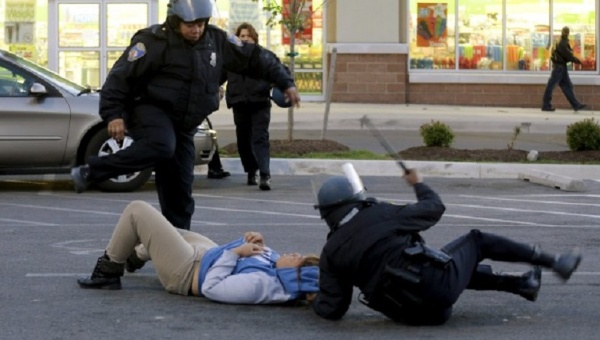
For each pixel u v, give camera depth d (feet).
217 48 35.37
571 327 30.40
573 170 67.21
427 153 70.23
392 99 103.30
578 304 33.30
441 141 71.72
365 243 28.76
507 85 104.88
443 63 105.40
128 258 35.70
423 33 105.29
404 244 28.81
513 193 60.23
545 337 29.19
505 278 31.14
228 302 32.42
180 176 36.40
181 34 34.55
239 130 61.00
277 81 35.94
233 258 32.78
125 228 33.78
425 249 28.81
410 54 105.19
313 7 103.04
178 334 29.40
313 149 70.54
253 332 29.58
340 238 29.04
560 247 43.06
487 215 51.93
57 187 61.52
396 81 103.24
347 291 29.68
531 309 32.60
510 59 105.91
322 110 93.40
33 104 57.88
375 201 29.66
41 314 31.48
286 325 30.32
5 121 57.57
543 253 30.71
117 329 29.89
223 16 101.35
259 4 101.50
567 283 36.29
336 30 102.89
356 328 30.09
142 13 99.25
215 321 30.68
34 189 60.59
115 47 99.35
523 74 105.70
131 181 59.00
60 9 98.94
